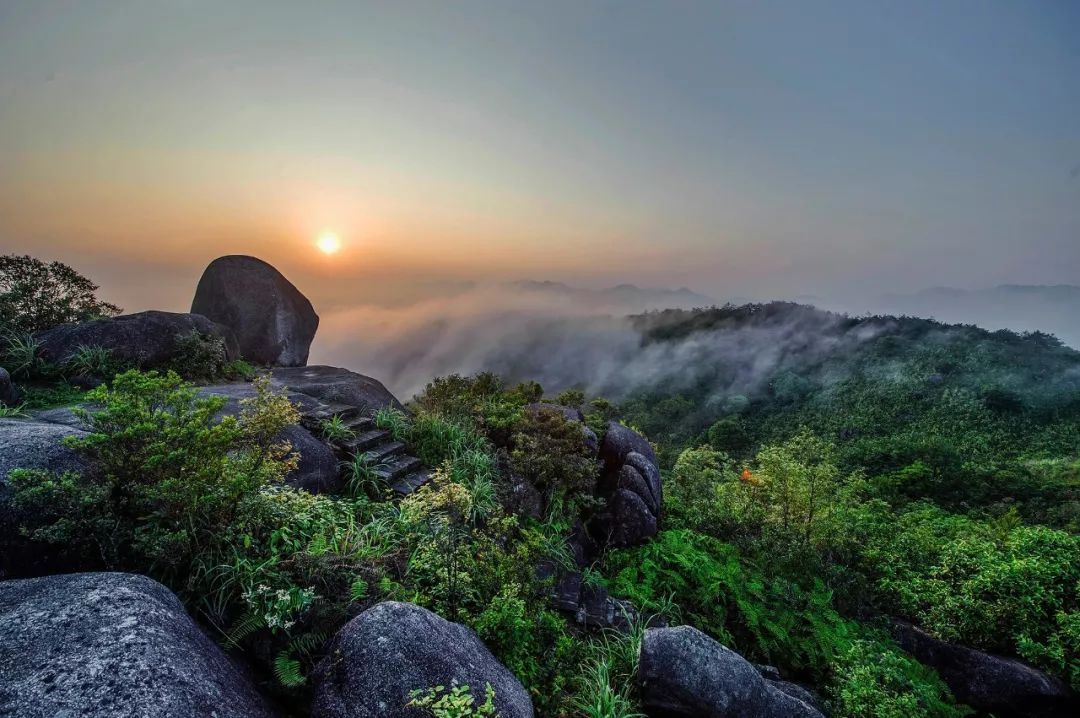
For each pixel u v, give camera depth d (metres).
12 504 3.12
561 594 5.51
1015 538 7.53
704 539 7.87
